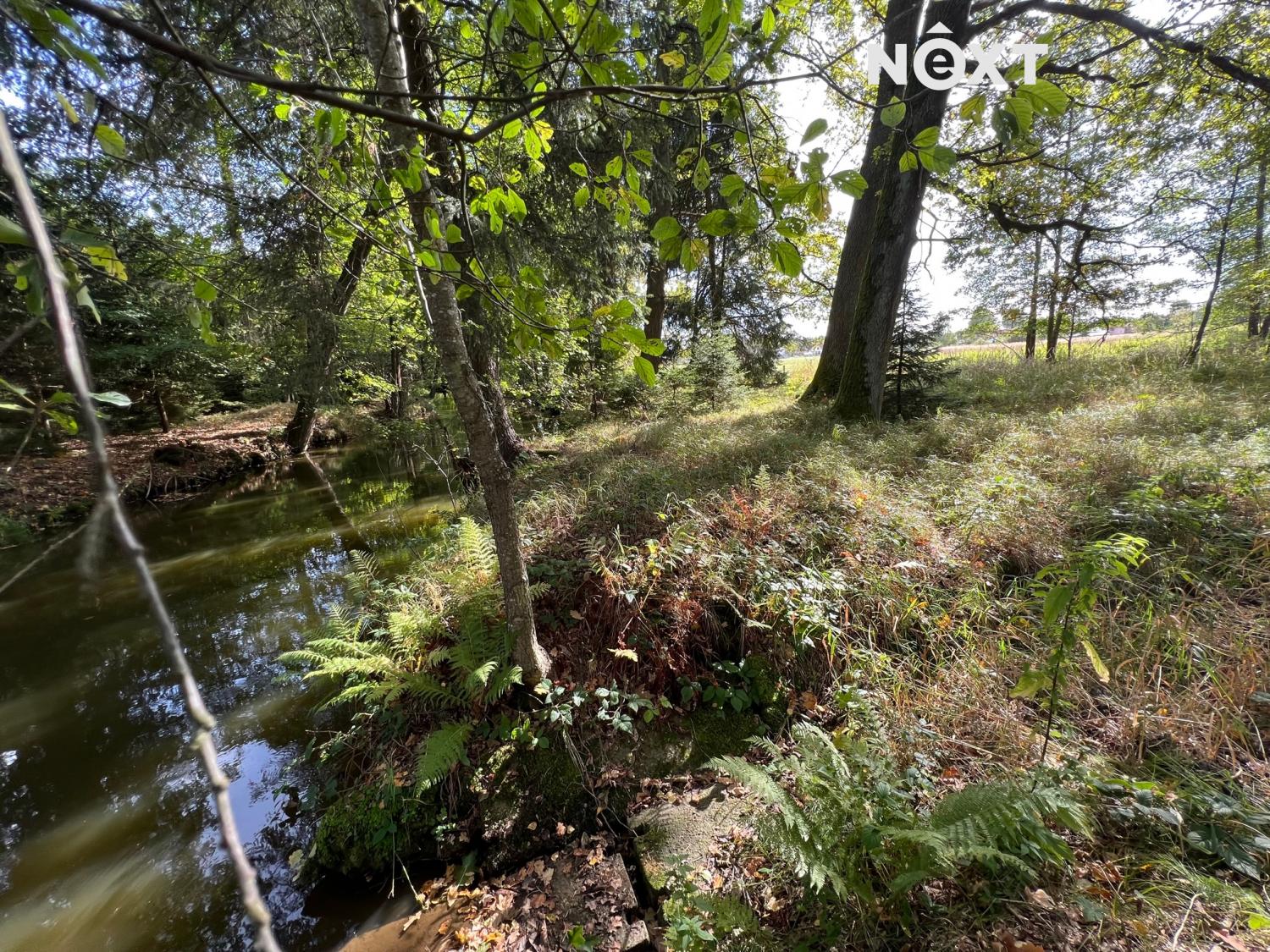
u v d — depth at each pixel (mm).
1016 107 907
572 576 3611
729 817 2516
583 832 2623
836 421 7383
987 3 8352
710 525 3947
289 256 5070
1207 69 7957
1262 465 3666
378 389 11008
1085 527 3541
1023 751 2283
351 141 1560
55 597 5855
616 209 1750
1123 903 1686
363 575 4605
